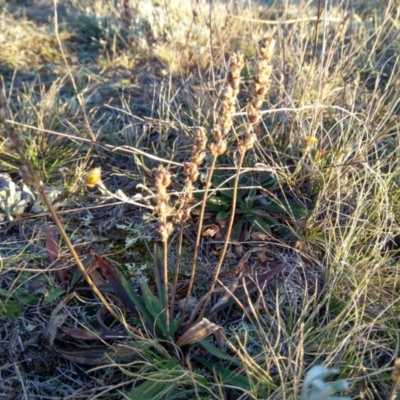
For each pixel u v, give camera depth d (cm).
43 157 271
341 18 315
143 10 434
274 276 209
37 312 195
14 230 233
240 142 155
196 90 306
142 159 261
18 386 174
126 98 336
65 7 505
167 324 178
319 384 132
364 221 210
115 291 191
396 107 299
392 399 137
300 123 260
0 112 131
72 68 379
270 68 143
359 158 240
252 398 166
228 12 379
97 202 248
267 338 177
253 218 234
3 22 432
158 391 166
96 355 178
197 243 170
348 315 188
